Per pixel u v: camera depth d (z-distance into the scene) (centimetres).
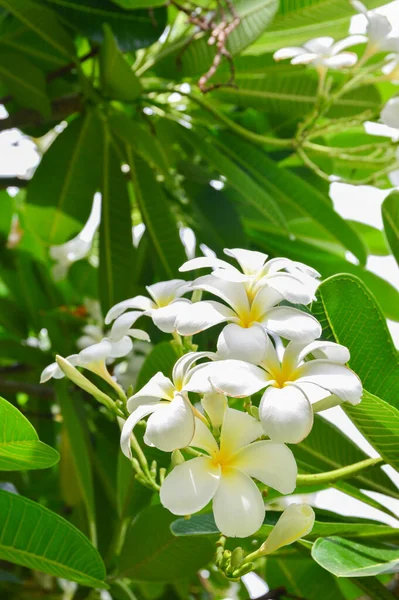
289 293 67
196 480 65
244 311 68
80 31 117
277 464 66
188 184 130
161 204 123
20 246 163
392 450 77
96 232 168
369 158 119
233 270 69
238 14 109
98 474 132
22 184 143
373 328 77
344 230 127
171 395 67
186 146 139
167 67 122
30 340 165
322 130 118
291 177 125
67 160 125
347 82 124
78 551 77
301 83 128
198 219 127
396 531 80
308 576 108
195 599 158
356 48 128
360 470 78
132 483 101
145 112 133
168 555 92
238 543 88
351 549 74
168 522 91
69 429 110
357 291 77
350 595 120
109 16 117
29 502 75
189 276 121
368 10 116
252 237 144
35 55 126
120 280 127
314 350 68
